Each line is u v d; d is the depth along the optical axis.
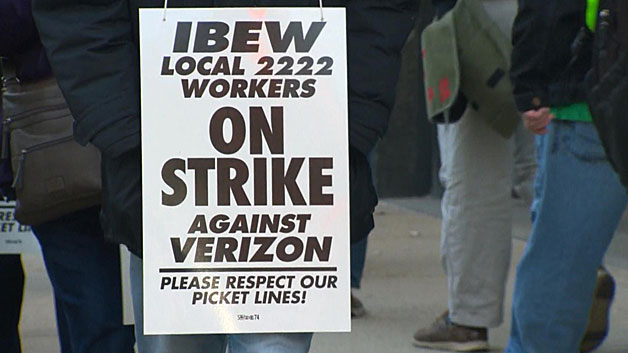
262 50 11.98
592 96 14.08
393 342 24.80
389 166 56.09
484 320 23.53
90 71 12.23
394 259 36.34
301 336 12.52
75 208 16.47
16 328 19.08
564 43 16.84
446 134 23.52
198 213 11.98
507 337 25.08
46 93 16.48
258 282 12.02
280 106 11.98
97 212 17.03
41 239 17.14
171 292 12.01
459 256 23.42
